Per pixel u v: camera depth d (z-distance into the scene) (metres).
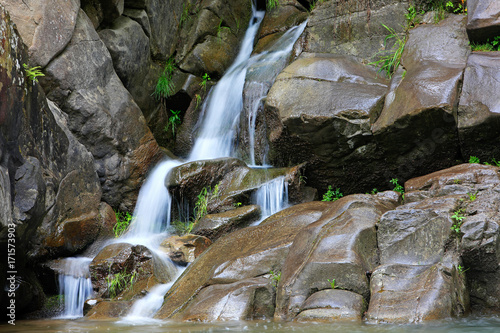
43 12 6.89
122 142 8.09
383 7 9.05
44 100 6.24
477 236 4.80
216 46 10.93
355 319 4.51
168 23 10.22
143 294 6.16
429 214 5.14
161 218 8.14
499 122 6.45
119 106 8.13
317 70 8.27
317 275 4.92
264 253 5.61
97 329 4.75
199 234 7.43
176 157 9.48
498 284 4.87
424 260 5.02
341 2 9.48
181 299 5.61
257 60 10.57
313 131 7.62
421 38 8.12
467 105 6.67
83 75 7.56
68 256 7.01
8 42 5.26
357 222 5.39
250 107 9.44
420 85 7.05
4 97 5.07
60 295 6.49
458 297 4.68
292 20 11.21
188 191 8.06
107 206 7.75
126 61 8.88
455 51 7.74
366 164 7.63
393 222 5.28
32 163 5.71
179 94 10.16
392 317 4.40
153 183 8.40
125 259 6.46
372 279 4.84
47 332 4.73
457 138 6.83
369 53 8.97
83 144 7.65
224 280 5.50
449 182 5.94
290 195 7.81
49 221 6.52
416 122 6.88
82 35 7.62
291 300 4.90
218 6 11.05
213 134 9.95
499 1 7.61
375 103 7.44
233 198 7.89
